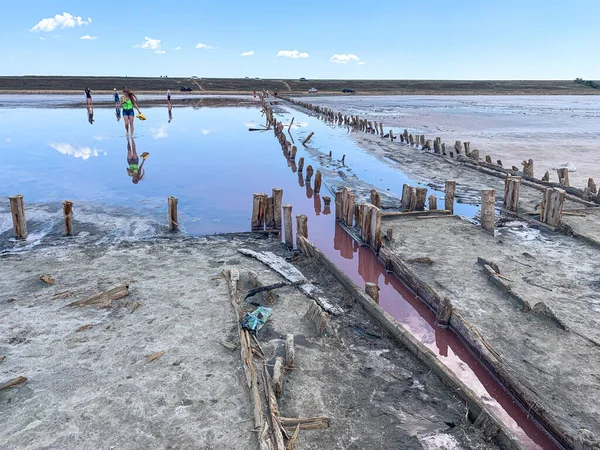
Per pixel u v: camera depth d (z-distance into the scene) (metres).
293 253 11.55
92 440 5.01
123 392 5.84
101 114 45.59
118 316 7.87
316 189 18.36
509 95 133.25
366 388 6.29
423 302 9.31
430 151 27.56
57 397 5.70
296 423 5.41
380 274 11.27
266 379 6.09
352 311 8.54
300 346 7.23
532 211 15.05
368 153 27.61
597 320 8.31
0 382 5.94
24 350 6.72
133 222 13.84
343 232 14.18
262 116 49.09
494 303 8.95
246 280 9.62
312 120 47.16
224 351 6.88
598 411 6.00
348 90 108.19
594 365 6.98
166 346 6.95
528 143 31.97
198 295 8.80
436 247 12.05
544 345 7.52
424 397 6.12
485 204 13.08
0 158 23.09
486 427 5.43
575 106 80.62
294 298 8.95
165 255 11.08
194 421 5.37
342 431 5.43
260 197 12.84
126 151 26.34
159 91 89.88
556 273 10.34
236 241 12.35
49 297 8.52
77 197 16.47
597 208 15.23
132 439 5.05
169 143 29.69
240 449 4.96
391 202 16.73
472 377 7.09
